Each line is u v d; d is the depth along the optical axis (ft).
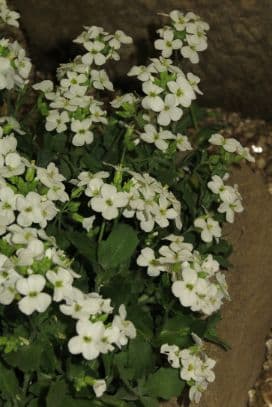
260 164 3.22
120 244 2.40
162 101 2.45
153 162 2.55
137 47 3.21
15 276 2.18
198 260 2.37
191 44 2.60
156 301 2.50
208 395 2.58
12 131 2.59
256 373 2.80
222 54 3.15
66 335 2.35
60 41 3.30
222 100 3.30
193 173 2.62
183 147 2.56
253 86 3.22
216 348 2.65
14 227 2.26
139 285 2.49
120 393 2.38
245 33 3.08
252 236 2.85
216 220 2.63
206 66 3.20
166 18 3.11
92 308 2.21
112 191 2.35
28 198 2.29
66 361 2.34
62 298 2.17
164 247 2.38
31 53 3.37
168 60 2.52
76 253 2.47
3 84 2.44
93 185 2.38
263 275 2.83
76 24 3.24
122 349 2.40
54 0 3.21
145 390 2.42
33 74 3.37
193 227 2.55
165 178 2.57
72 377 2.31
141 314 2.42
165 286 2.44
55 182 2.37
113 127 2.61
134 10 3.13
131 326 2.30
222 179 2.62
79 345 2.20
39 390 2.35
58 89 2.56
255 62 3.14
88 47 2.60
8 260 2.19
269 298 2.84
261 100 3.26
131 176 2.49
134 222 2.53
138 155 2.58
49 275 2.18
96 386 2.28
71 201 2.43
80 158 2.58
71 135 2.59
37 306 2.16
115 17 3.17
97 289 2.40
